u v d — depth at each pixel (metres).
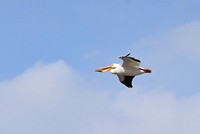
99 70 61.75
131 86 62.78
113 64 61.69
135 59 60.00
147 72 60.94
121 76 62.75
